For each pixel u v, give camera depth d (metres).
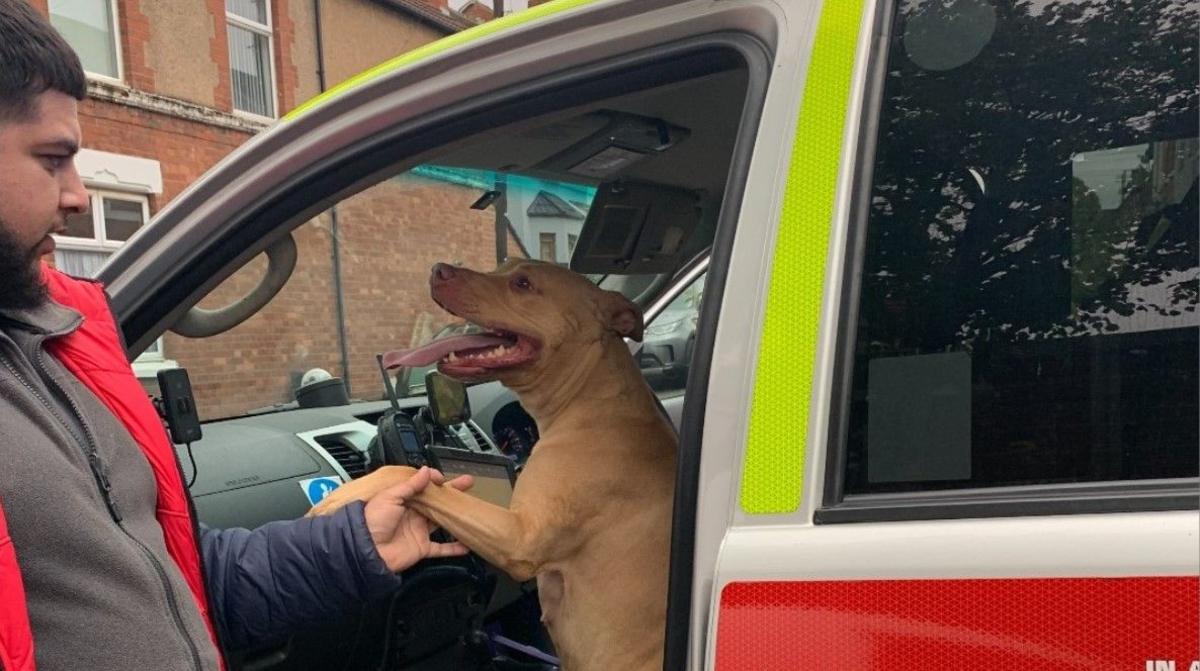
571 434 1.98
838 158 1.13
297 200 1.64
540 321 2.01
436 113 1.50
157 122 9.45
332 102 1.57
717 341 1.16
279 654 2.29
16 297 1.16
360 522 1.54
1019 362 1.06
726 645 1.06
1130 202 1.05
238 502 2.41
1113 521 0.94
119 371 1.31
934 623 0.97
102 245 8.95
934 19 1.15
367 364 3.48
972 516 1.01
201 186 1.68
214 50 10.05
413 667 2.64
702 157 2.29
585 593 1.91
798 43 1.19
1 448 1.03
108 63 9.20
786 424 1.09
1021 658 0.93
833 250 1.11
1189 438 0.98
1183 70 1.04
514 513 1.81
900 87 1.15
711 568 1.11
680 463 1.18
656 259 2.98
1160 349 1.01
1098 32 1.08
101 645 1.06
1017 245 1.09
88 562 1.07
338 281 3.37
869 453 1.08
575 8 1.37
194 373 3.01
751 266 1.15
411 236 3.20
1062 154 1.09
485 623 3.05
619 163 2.32
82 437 1.16
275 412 3.01
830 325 1.09
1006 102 1.11
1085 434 1.02
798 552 1.05
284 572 1.53
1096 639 0.91
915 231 1.12
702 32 1.29
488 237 3.02
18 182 1.07
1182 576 0.89
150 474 1.26
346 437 2.78
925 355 1.09
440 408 2.74
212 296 2.13
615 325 2.11
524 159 2.31
